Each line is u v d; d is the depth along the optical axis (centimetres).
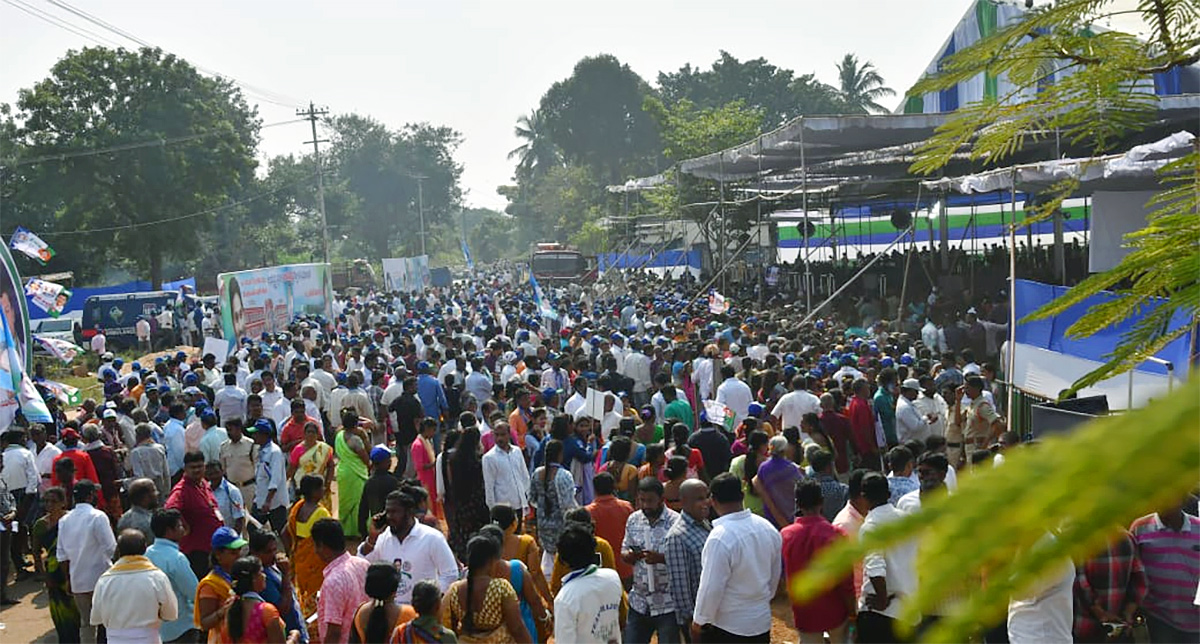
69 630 922
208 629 643
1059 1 213
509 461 1014
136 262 5462
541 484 916
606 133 8519
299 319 2792
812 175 2798
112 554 903
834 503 871
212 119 5338
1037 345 1088
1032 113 220
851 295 2798
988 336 1750
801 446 1028
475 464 1018
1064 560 56
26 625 1034
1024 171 1419
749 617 628
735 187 3472
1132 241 186
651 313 2491
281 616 702
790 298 2922
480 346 2220
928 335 1769
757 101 7831
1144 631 759
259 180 7694
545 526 912
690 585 682
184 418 1318
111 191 5059
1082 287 180
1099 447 55
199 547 898
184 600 767
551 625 672
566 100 8575
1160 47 211
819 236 4162
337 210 8869
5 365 1211
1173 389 57
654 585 724
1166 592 605
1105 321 183
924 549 59
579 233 7169
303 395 1427
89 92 5006
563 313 2844
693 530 687
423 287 5700
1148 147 1012
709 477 1017
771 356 1437
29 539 1229
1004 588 59
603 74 8475
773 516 877
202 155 5188
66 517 901
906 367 1298
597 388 1340
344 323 2984
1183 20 208
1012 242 1197
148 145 4953
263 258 7206
